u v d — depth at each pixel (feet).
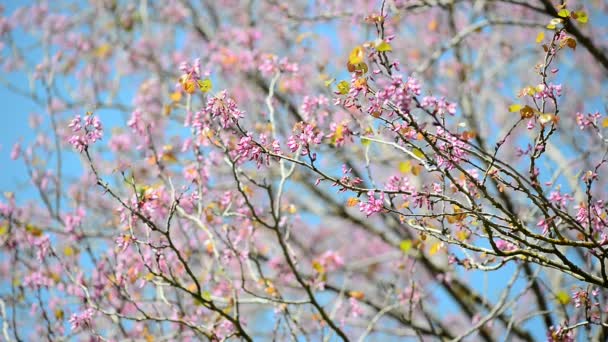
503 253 13.08
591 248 12.96
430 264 27.35
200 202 18.10
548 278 24.47
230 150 17.39
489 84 30.42
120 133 24.30
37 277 19.99
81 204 24.62
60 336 19.75
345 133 13.32
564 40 12.59
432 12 31.07
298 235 33.27
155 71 31.73
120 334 20.57
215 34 32.01
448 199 12.75
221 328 18.57
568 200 14.02
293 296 24.81
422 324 27.35
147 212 16.40
